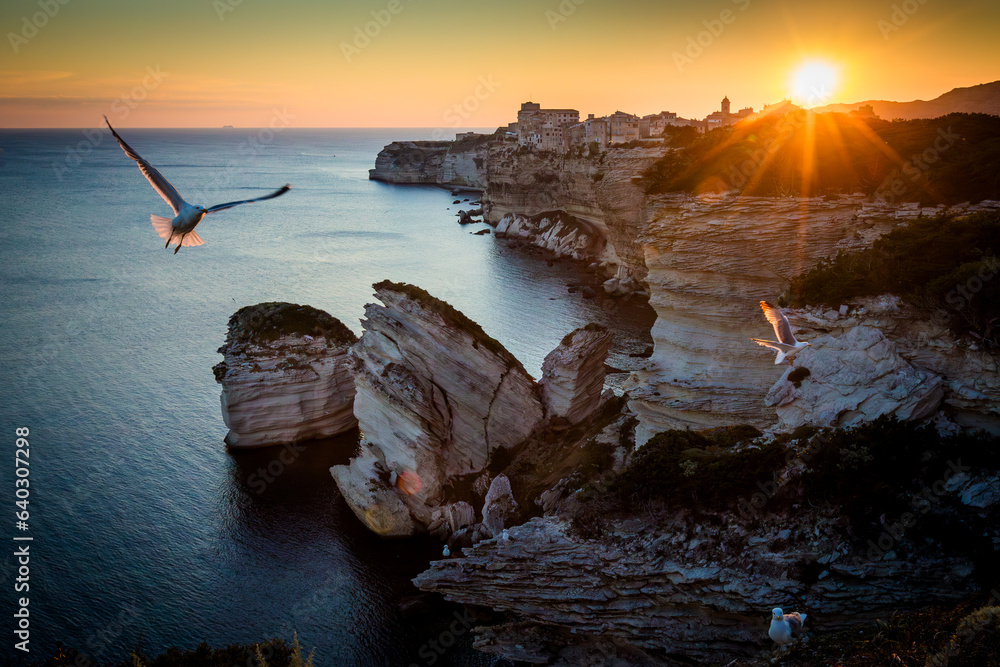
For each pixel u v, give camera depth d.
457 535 42.03
